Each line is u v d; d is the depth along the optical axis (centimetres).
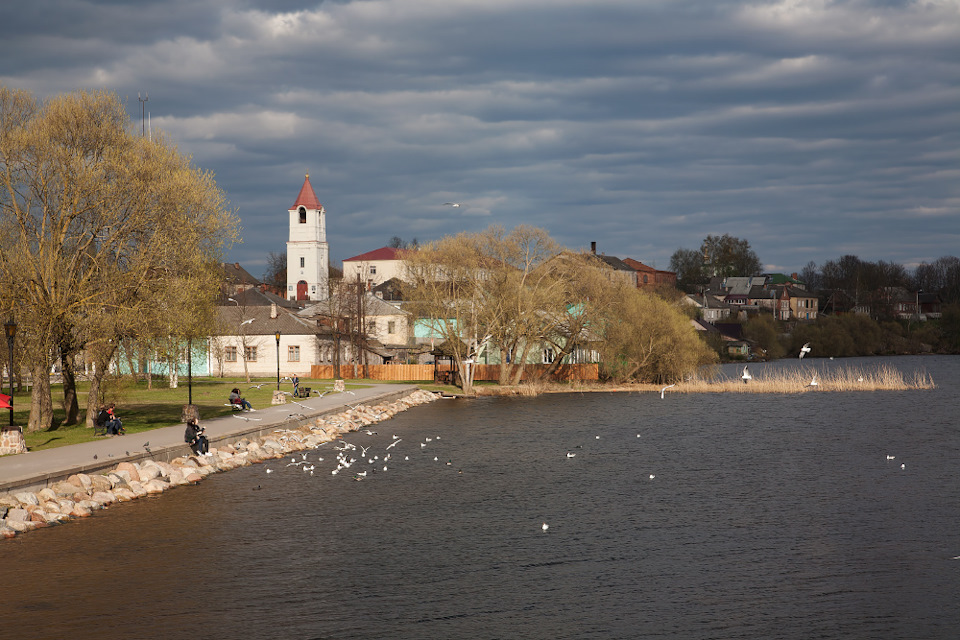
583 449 4806
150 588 2231
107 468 3309
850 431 5638
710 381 10100
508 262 8594
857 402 7731
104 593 2189
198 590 2220
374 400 6788
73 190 4116
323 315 10650
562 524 2961
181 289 4256
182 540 2689
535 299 8556
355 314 10762
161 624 1984
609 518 3058
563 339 9588
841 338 16562
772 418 6475
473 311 8481
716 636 1958
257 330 10231
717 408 7275
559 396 8538
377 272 17000
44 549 2562
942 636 1962
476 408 7331
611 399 8188
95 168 4184
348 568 2431
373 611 2089
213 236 4606
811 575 2394
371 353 11319
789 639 1944
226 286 12419
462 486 3650
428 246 8738
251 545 2652
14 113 4188
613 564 2494
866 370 12912
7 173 4038
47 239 4109
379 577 2352
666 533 2845
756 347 16350
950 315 17975
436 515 3088
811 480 3812
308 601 2155
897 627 2014
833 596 2220
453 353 8875
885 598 2205
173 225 4344
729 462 4334
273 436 4722
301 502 3278
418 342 11512
